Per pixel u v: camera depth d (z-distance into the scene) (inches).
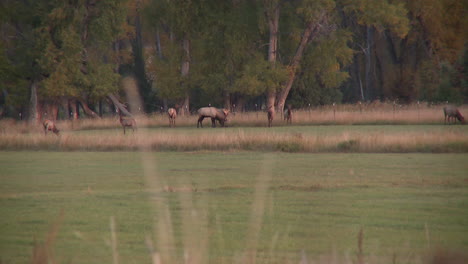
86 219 969.5
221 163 1990.7
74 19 5315.0
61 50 5393.7
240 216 909.2
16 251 716.7
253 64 5300.2
